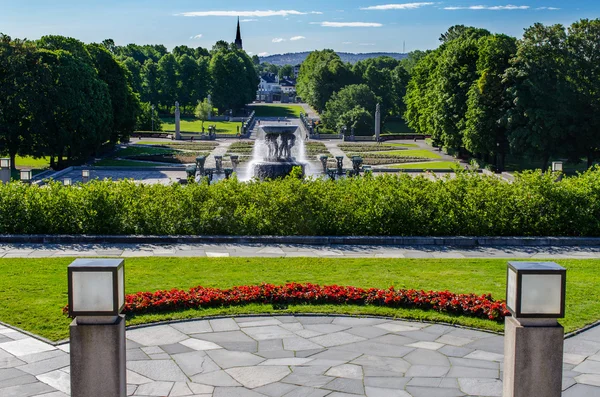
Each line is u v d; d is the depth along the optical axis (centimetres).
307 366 1077
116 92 6781
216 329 1259
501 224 2156
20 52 5169
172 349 1153
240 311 1348
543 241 2086
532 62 5144
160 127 9831
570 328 1259
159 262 1767
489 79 5444
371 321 1314
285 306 1387
